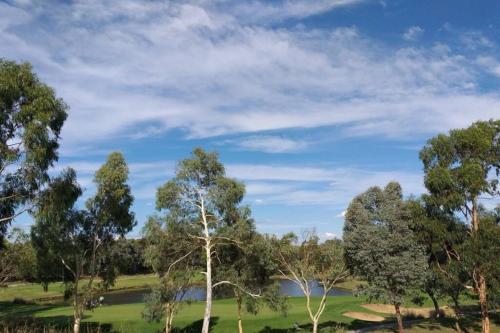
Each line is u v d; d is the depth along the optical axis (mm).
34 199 27594
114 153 36406
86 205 35125
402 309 55188
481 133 37750
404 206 38031
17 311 53781
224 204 35688
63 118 27250
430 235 38469
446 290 39656
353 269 38938
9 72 25328
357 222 38312
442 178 37188
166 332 35656
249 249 35625
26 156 25312
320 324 43000
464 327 42375
